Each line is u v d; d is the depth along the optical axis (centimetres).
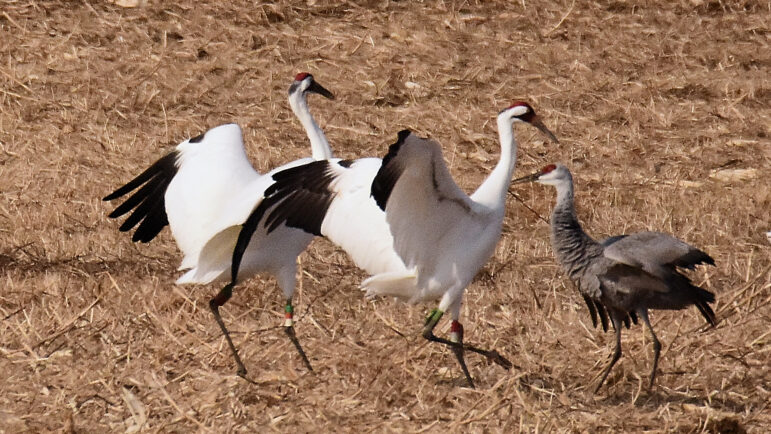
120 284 1259
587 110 2022
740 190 1639
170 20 2342
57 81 2092
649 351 1076
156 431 905
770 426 927
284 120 1977
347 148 1848
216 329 1150
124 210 1180
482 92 2091
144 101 2028
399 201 956
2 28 2281
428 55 2230
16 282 1245
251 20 2344
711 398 988
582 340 1115
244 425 928
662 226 1481
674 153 1831
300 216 1005
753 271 1309
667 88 2100
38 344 1082
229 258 1064
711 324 1041
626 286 985
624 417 938
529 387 1008
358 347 1082
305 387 1010
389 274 1016
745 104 2036
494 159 1811
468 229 1005
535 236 1481
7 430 909
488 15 2389
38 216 1491
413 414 948
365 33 2305
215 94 2078
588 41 2294
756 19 2364
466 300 1238
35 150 1795
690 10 2406
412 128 1933
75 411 948
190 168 1091
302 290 1261
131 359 1066
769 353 1075
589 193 1655
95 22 2323
